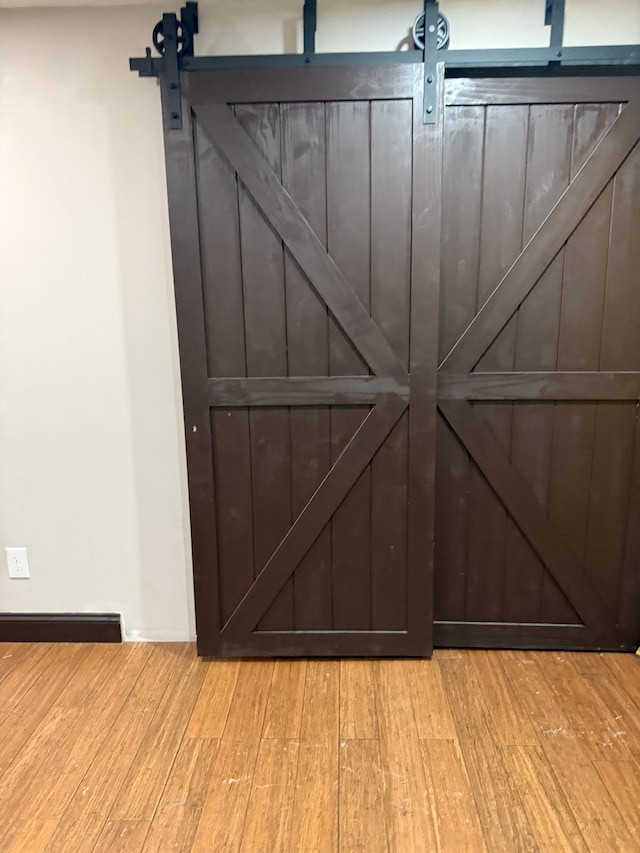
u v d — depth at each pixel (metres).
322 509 2.08
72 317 2.08
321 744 1.80
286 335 1.97
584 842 1.48
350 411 2.02
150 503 2.22
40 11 1.86
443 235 1.96
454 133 1.89
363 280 1.92
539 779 1.66
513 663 2.17
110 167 1.96
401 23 1.83
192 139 1.83
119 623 2.32
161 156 1.94
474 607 2.24
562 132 1.88
